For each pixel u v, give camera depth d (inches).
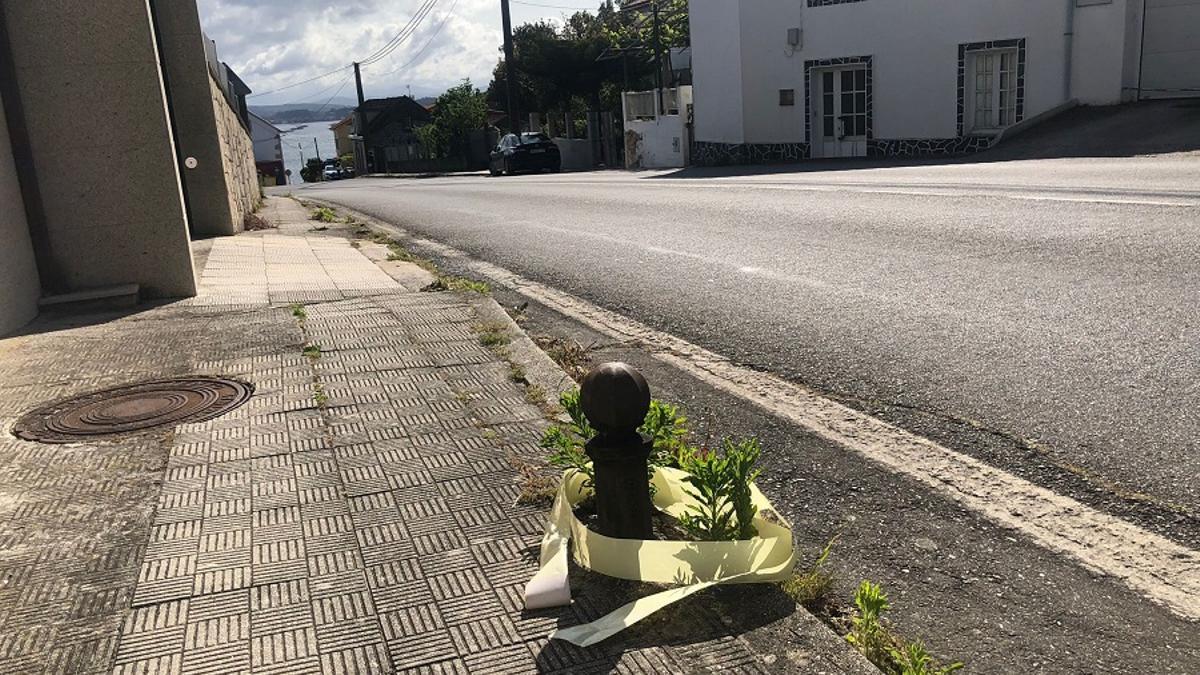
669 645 94.1
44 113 273.6
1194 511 121.3
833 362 197.5
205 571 111.9
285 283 327.3
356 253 434.9
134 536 121.7
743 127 1045.2
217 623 100.4
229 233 528.1
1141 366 175.6
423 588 106.7
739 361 206.7
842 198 481.7
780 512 131.6
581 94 1930.4
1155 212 332.8
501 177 1332.4
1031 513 125.0
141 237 287.9
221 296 296.7
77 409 177.6
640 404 109.2
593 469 116.0
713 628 97.1
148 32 278.2
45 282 280.2
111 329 249.8
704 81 1105.4
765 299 263.9
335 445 153.9
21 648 96.6
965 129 869.8
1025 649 96.8
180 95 503.2
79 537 121.8
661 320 252.8
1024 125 798.5
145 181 285.0
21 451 154.8
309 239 512.1
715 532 110.3
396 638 96.8
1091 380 170.7
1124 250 277.3
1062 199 388.5
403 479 138.4
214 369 204.1
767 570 106.3
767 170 830.5
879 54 909.8
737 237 389.1
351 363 206.5
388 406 174.2
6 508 131.5
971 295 242.8
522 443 152.1
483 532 120.2
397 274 354.0
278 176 3265.3
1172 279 238.5
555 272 348.5
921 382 179.0
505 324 243.1
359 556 114.7
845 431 159.2
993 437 150.0
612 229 460.1
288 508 129.4
